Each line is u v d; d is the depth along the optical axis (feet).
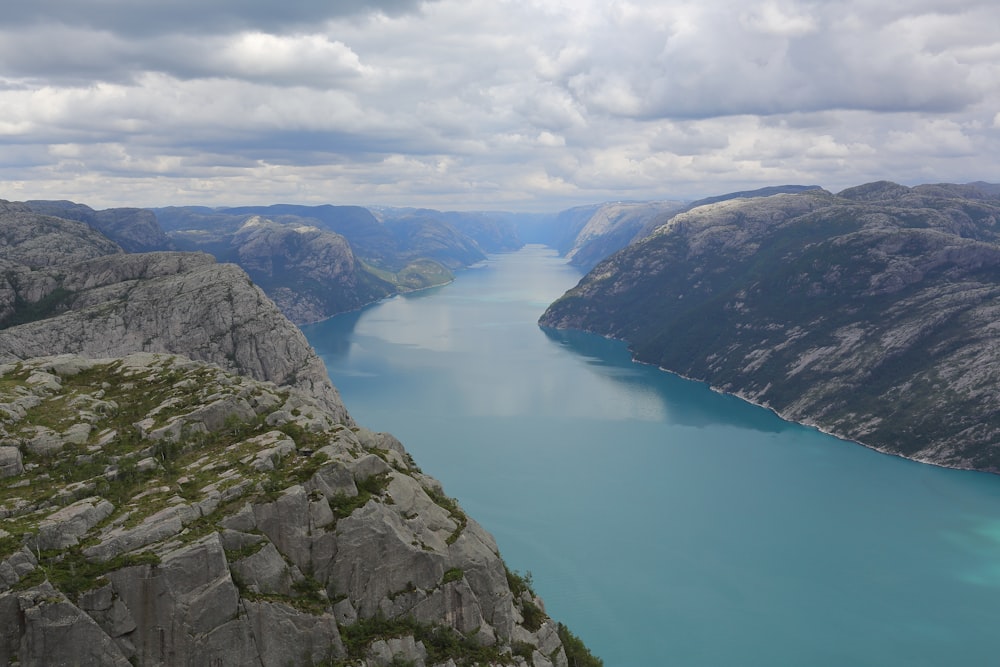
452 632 256.32
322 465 255.70
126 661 200.64
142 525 217.36
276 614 219.82
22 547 200.95
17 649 190.70
